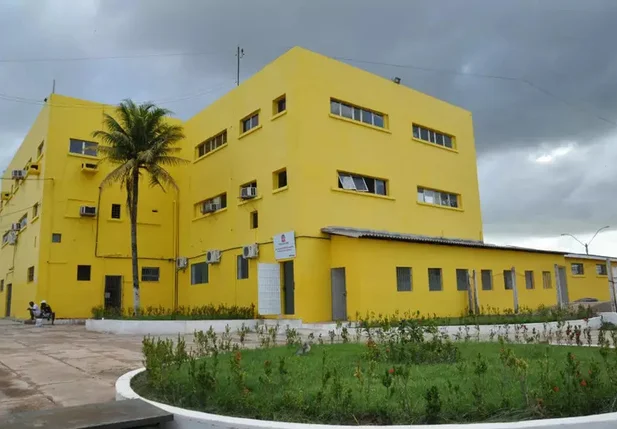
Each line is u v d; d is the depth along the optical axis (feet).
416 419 16.22
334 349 33.60
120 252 85.10
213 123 83.71
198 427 16.93
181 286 88.22
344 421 16.55
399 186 77.41
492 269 78.84
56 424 16.20
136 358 38.19
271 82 70.90
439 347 29.30
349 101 72.23
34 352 42.14
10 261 103.14
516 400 17.43
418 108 84.17
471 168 93.30
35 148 90.38
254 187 73.10
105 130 86.38
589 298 96.43
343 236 63.05
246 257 70.18
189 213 88.53
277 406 17.74
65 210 81.20
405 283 65.82
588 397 17.10
